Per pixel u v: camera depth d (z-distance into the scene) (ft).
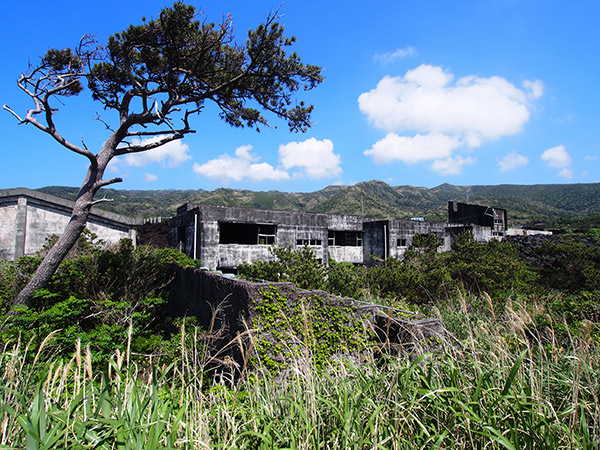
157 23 35.09
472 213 120.67
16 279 31.53
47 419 7.75
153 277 34.09
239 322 18.49
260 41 38.04
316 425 8.68
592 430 8.91
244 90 43.80
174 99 39.58
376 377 10.34
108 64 39.52
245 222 62.13
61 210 49.34
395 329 18.67
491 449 7.99
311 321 18.52
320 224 71.00
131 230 53.11
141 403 8.07
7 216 45.83
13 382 11.06
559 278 46.09
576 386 9.05
